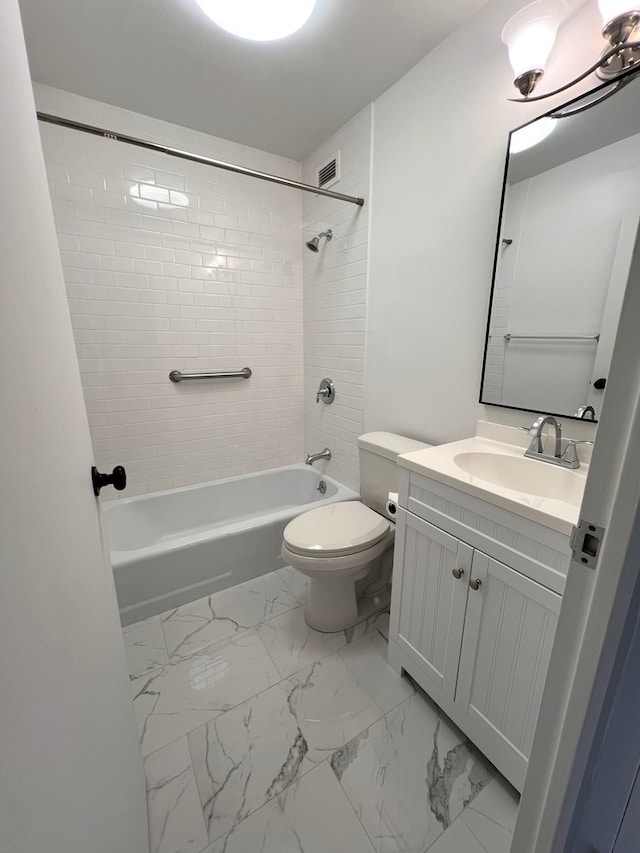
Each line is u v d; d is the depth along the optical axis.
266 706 1.21
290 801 0.95
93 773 0.48
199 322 2.14
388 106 1.60
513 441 1.27
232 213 2.11
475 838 0.88
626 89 0.92
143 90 1.61
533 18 0.94
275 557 1.92
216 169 2.01
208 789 0.98
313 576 1.42
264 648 1.44
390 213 1.67
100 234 1.81
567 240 1.07
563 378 1.12
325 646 1.45
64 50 1.36
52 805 0.34
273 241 2.27
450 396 1.50
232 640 1.48
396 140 1.58
